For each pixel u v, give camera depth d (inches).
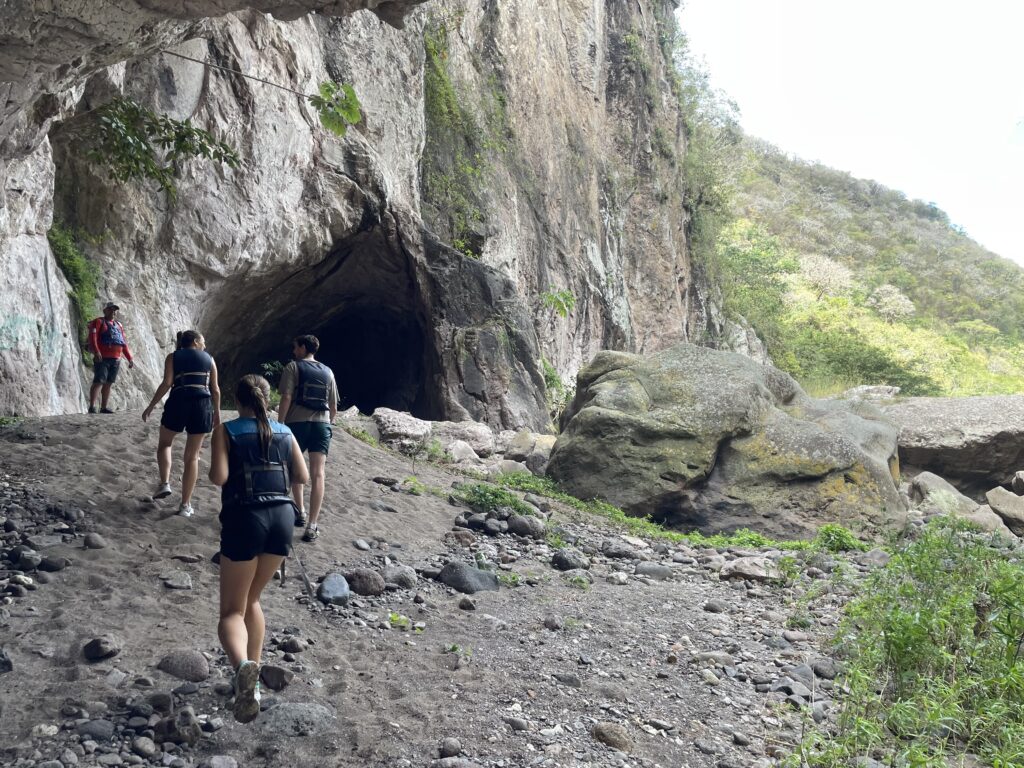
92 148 498.9
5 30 237.8
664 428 488.4
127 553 235.1
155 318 531.2
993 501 551.8
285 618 209.6
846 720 182.4
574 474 495.8
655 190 1421.0
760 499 474.3
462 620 231.1
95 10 245.3
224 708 159.8
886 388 1055.6
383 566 267.7
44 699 154.8
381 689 177.3
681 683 206.4
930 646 204.2
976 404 673.0
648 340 1375.5
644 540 402.9
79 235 506.6
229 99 570.3
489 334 769.6
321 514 311.6
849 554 400.8
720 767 164.1
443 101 927.7
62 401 450.0
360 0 282.8
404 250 748.6
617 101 1406.3
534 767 151.9
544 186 1111.6
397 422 546.9
